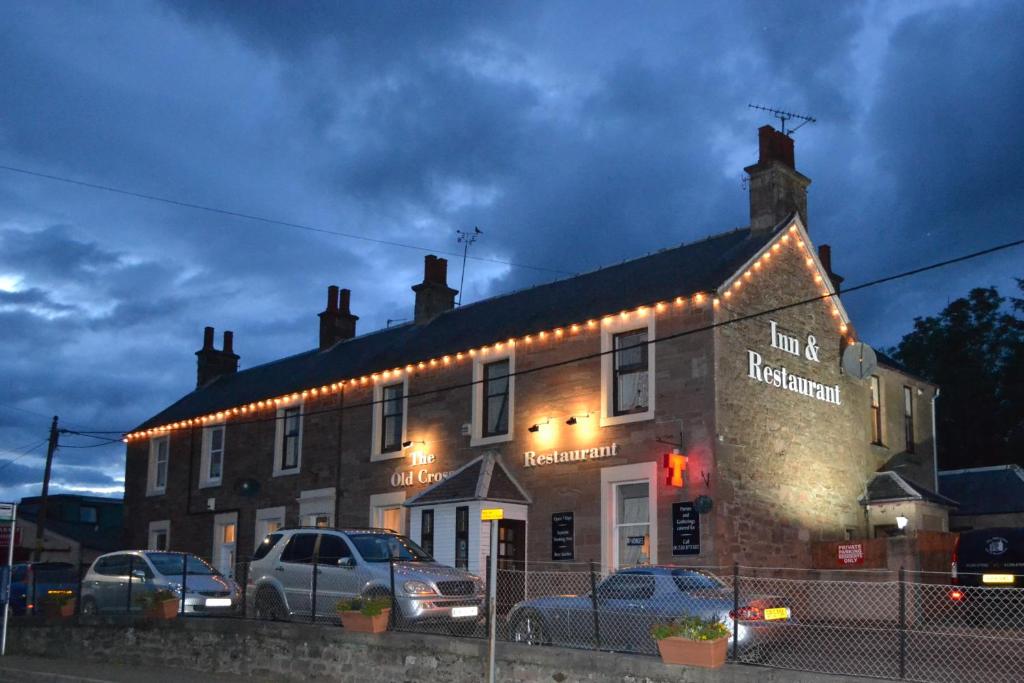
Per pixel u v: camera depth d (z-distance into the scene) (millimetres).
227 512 32156
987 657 14883
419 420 26812
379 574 16891
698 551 20578
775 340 23188
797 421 23406
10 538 21000
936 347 44375
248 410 32438
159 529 34781
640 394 22516
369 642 15203
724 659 12039
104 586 22016
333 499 28594
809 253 24719
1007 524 29219
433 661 14391
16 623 21531
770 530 21859
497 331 25922
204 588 20906
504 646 13594
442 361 26516
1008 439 40219
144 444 36438
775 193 24375
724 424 21188
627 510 22203
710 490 20672
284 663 16344
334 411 29359
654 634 12367
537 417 23984
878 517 24781
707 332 21438
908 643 16547
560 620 15211
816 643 16719
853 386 25781
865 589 21641
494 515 13062
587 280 26922
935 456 29062
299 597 18125
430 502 23781
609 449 22406
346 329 35156
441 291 31375
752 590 20781
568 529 22734
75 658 20125
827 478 24047
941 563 21844
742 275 22453
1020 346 41906
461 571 17562
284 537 19047
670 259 25391
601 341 23141
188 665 17906
